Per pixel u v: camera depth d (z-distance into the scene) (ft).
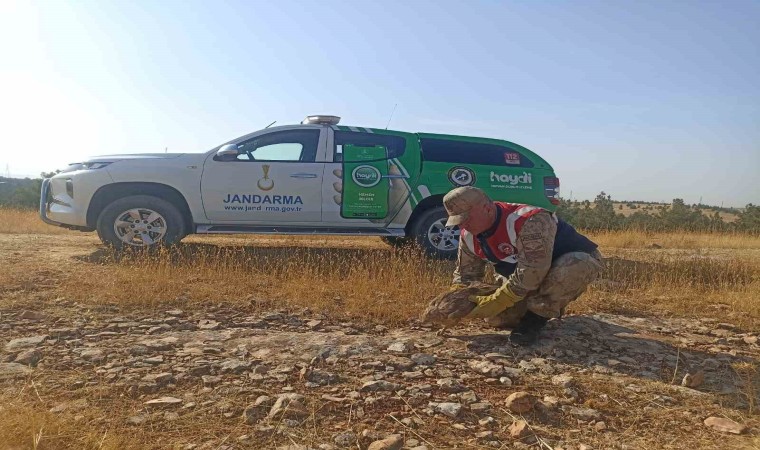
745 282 22.18
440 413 10.17
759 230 53.78
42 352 12.03
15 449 8.05
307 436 9.13
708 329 16.21
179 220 23.59
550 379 11.88
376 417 9.95
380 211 24.72
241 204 24.06
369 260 21.72
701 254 32.63
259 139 24.43
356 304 16.61
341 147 24.64
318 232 24.53
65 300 15.72
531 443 9.32
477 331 14.96
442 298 13.41
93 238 31.01
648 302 19.12
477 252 13.96
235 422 9.48
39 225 36.65
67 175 23.70
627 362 13.02
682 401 11.06
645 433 9.80
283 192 24.17
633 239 41.96
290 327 14.80
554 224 12.71
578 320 16.30
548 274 12.97
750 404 10.80
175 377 11.03
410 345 13.47
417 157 25.07
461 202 12.44
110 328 13.92
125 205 23.16
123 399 10.09
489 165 25.70
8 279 17.35
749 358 13.66
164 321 14.67
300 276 19.38
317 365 12.07
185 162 23.81
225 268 19.71
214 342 13.26
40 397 9.84
